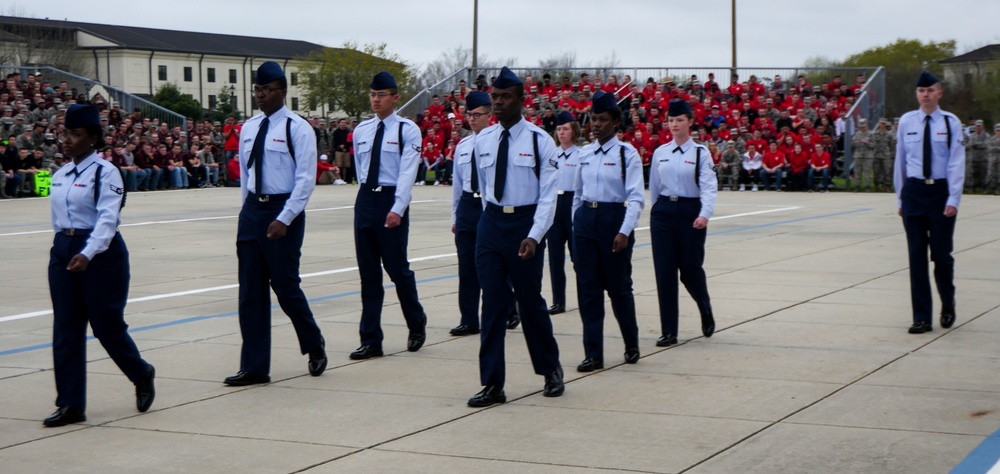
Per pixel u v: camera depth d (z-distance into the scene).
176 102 63.22
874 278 12.11
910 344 8.18
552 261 9.93
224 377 7.25
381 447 5.52
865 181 30.22
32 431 5.91
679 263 8.37
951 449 5.35
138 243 16.81
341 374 7.35
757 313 9.74
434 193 30.05
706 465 5.12
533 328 6.53
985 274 12.27
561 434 5.72
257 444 5.60
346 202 26.25
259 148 6.93
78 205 5.91
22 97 29.55
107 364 7.75
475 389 6.86
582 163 7.50
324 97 70.81
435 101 38.41
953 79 58.84
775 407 6.26
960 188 8.53
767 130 30.89
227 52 90.38
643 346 8.28
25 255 15.18
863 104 33.56
